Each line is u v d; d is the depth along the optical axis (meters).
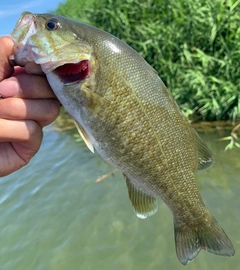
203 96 0.81
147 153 0.23
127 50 0.23
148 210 0.25
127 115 0.23
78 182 0.66
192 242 0.26
